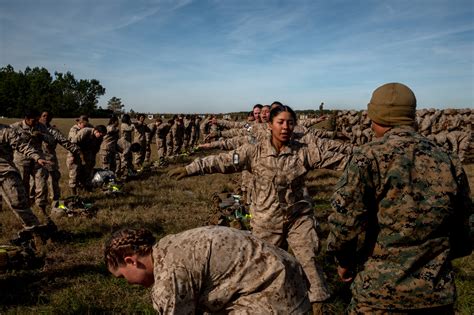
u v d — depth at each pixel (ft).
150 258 7.94
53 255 19.76
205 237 7.87
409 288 7.62
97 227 24.09
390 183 7.85
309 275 13.16
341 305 14.88
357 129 67.87
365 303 7.98
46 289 16.38
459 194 8.05
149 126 62.13
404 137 8.18
